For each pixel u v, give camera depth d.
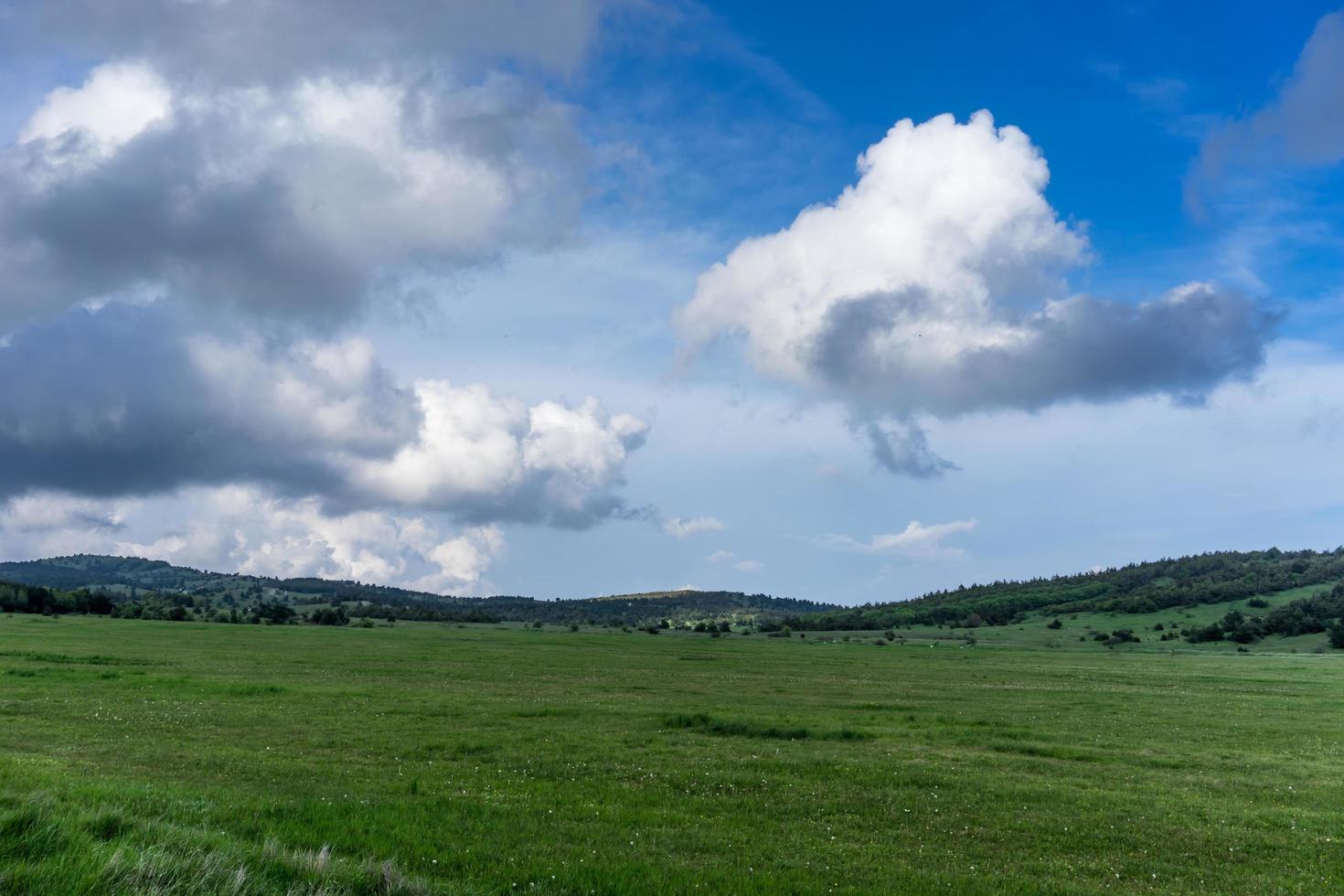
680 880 14.18
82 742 26.98
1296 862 18.30
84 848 10.85
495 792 22.00
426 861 14.24
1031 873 17.03
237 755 25.31
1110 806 22.94
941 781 25.64
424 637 143.62
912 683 69.25
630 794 22.66
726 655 111.62
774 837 18.62
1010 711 47.28
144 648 82.56
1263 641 174.62
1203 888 16.47
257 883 10.56
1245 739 37.66
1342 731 40.69
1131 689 65.38
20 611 180.12
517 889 13.20
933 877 15.99
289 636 126.62
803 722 39.00
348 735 30.73
